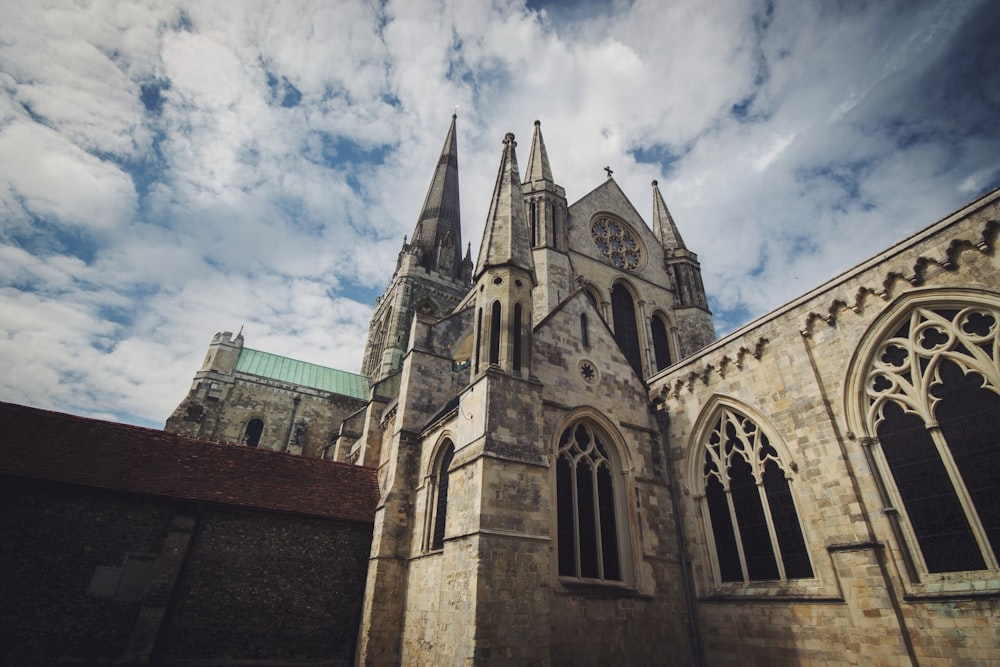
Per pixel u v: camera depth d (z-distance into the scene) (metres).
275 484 24.88
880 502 15.51
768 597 17.56
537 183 37.53
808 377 18.34
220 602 20.56
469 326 32.06
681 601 20.08
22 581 18.34
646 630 18.58
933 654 13.47
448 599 16.67
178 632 19.47
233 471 24.53
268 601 21.41
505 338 20.23
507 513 16.61
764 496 19.00
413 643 19.61
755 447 19.80
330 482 26.97
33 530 19.09
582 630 17.16
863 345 17.00
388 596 21.92
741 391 20.84
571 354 22.80
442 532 21.62
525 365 20.22
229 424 51.47
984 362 14.02
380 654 20.64
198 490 22.22
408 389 27.56
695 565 20.66
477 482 16.86
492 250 23.02
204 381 51.78
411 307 68.62
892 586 14.66
